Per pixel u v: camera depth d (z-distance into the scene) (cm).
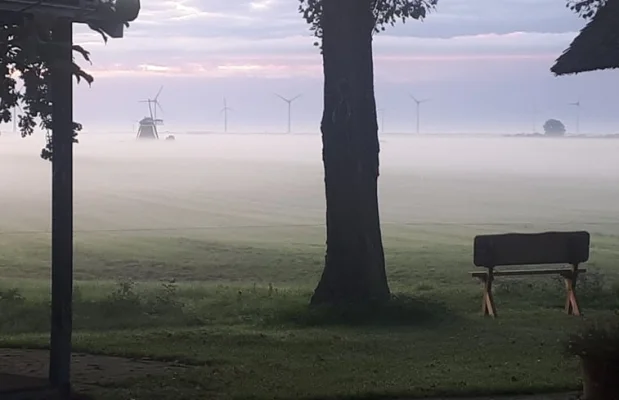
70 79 779
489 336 1248
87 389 867
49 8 742
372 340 1213
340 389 883
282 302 1600
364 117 1535
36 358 1050
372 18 1558
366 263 1516
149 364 1022
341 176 1528
